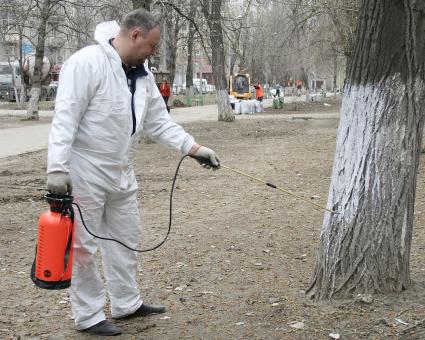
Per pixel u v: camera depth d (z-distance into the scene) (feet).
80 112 12.09
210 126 80.23
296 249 20.18
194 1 61.00
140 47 12.33
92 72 12.02
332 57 111.34
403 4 13.15
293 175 36.81
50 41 122.93
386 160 13.70
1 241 21.85
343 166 14.11
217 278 17.21
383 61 13.46
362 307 13.58
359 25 13.84
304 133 68.28
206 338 12.87
